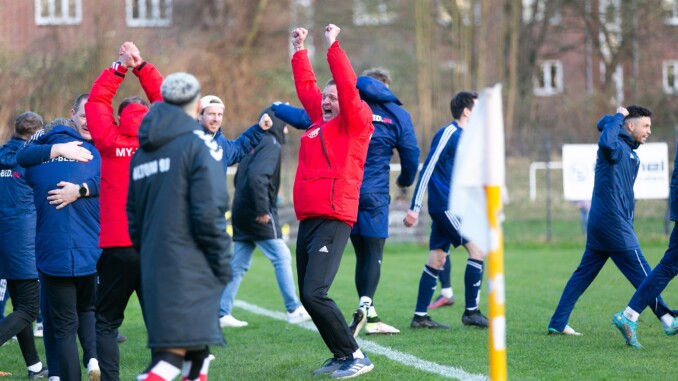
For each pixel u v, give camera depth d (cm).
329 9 8056
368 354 1720
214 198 1102
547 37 8556
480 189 1052
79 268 1420
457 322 2172
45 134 1508
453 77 7606
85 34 5800
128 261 1345
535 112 7431
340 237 1541
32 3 5819
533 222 5109
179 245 1111
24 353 1645
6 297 2016
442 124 7338
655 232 4716
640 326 2033
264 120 1680
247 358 1734
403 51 7800
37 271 1597
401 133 1944
